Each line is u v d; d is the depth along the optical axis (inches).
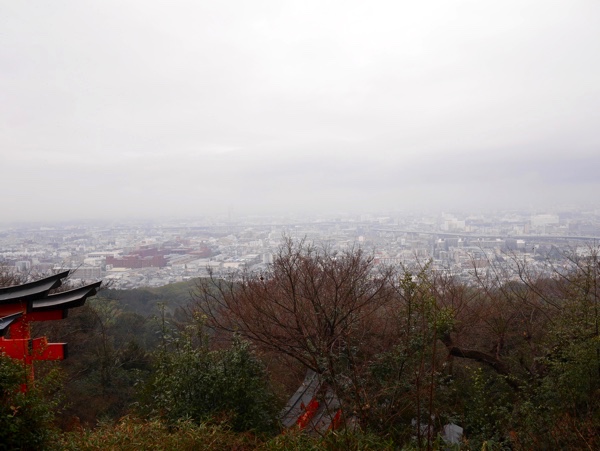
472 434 266.7
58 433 188.1
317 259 421.4
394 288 341.1
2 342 205.3
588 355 232.8
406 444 221.5
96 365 474.6
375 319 363.9
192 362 259.6
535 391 269.3
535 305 358.6
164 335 296.8
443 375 312.3
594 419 211.6
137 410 283.0
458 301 412.8
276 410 282.7
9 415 151.4
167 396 255.8
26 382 170.2
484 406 281.6
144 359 498.6
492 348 392.5
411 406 261.7
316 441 210.2
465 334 396.8
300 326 322.3
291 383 380.5
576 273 317.4
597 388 230.1
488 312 401.7
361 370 279.0
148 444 205.0
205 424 224.5
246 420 245.9
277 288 378.3
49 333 471.2
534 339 361.7
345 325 306.2
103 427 232.4
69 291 240.2
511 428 247.1
